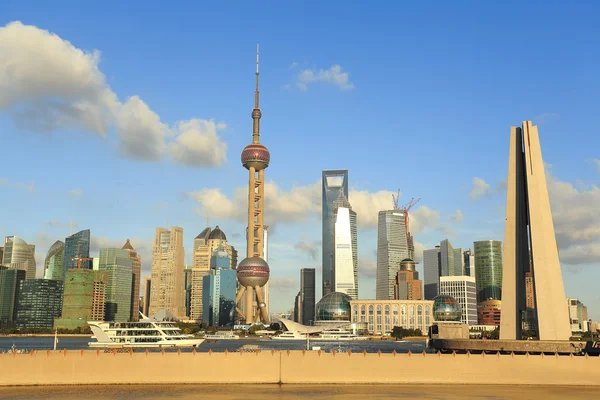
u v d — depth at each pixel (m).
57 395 110.75
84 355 126.06
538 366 127.94
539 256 155.50
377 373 127.81
